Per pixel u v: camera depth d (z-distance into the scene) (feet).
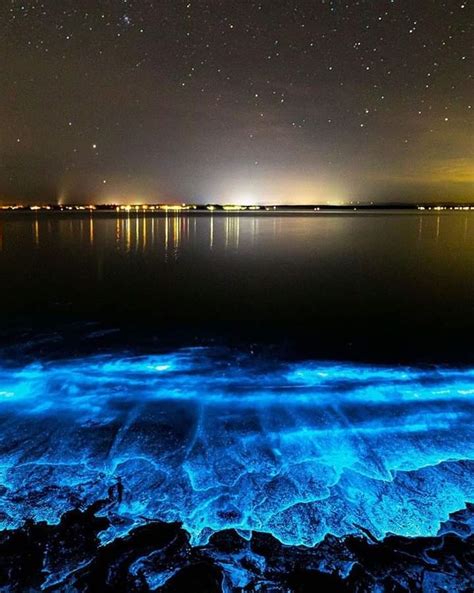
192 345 20.18
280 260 52.95
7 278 38.65
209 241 80.38
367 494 8.68
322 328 23.61
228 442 10.63
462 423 11.59
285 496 8.60
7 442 10.59
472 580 6.77
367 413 12.17
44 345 19.83
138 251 62.39
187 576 6.78
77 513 8.09
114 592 6.55
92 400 13.11
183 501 8.45
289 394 13.65
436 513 8.17
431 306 28.89
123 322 24.63
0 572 6.84
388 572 6.89
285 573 6.86
